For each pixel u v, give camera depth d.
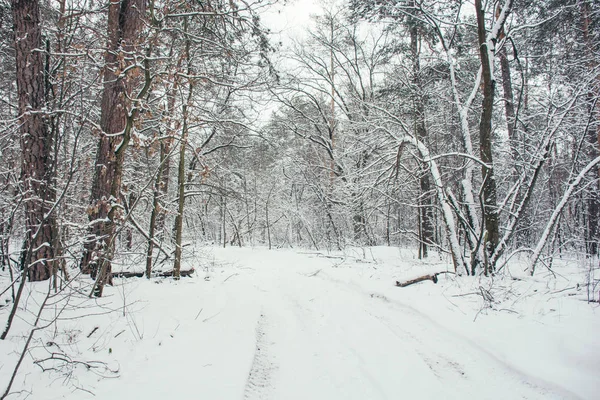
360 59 20.69
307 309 6.68
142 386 3.19
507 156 11.09
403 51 15.86
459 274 7.81
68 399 2.87
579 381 3.29
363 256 13.72
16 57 6.08
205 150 13.09
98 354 3.80
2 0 7.66
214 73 8.09
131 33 6.55
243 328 5.23
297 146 25.48
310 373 3.93
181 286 7.97
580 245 13.41
